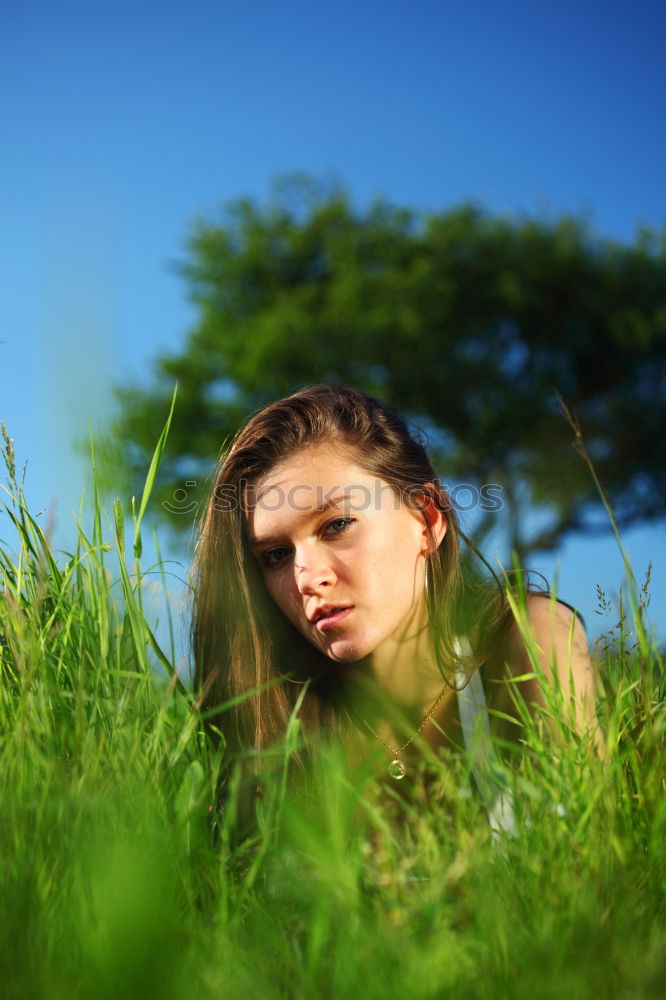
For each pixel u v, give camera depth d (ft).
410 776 5.60
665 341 59.57
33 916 2.96
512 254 60.49
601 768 3.77
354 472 5.16
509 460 58.13
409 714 5.81
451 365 57.77
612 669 4.61
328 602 5.09
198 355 58.49
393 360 57.52
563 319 59.88
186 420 56.13
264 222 63.82
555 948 2.86
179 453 54.80
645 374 60.59
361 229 62.39
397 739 5.85
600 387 60.54
